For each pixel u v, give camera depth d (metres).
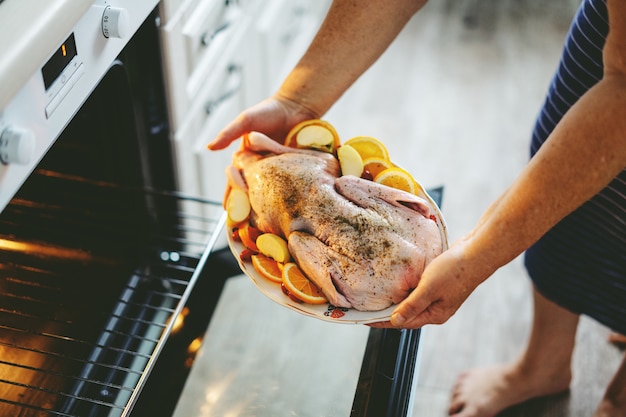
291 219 1.24
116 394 1.37
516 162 2.52
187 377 1.42
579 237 1.51
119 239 1.56
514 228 1.17
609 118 1.12
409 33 3.14
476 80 2.88
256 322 1.50
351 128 2.63
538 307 1.71
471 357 1.94
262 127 1.39
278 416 1.38
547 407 1.85
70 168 1.42
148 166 1.57
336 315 1.20
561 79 1.44
